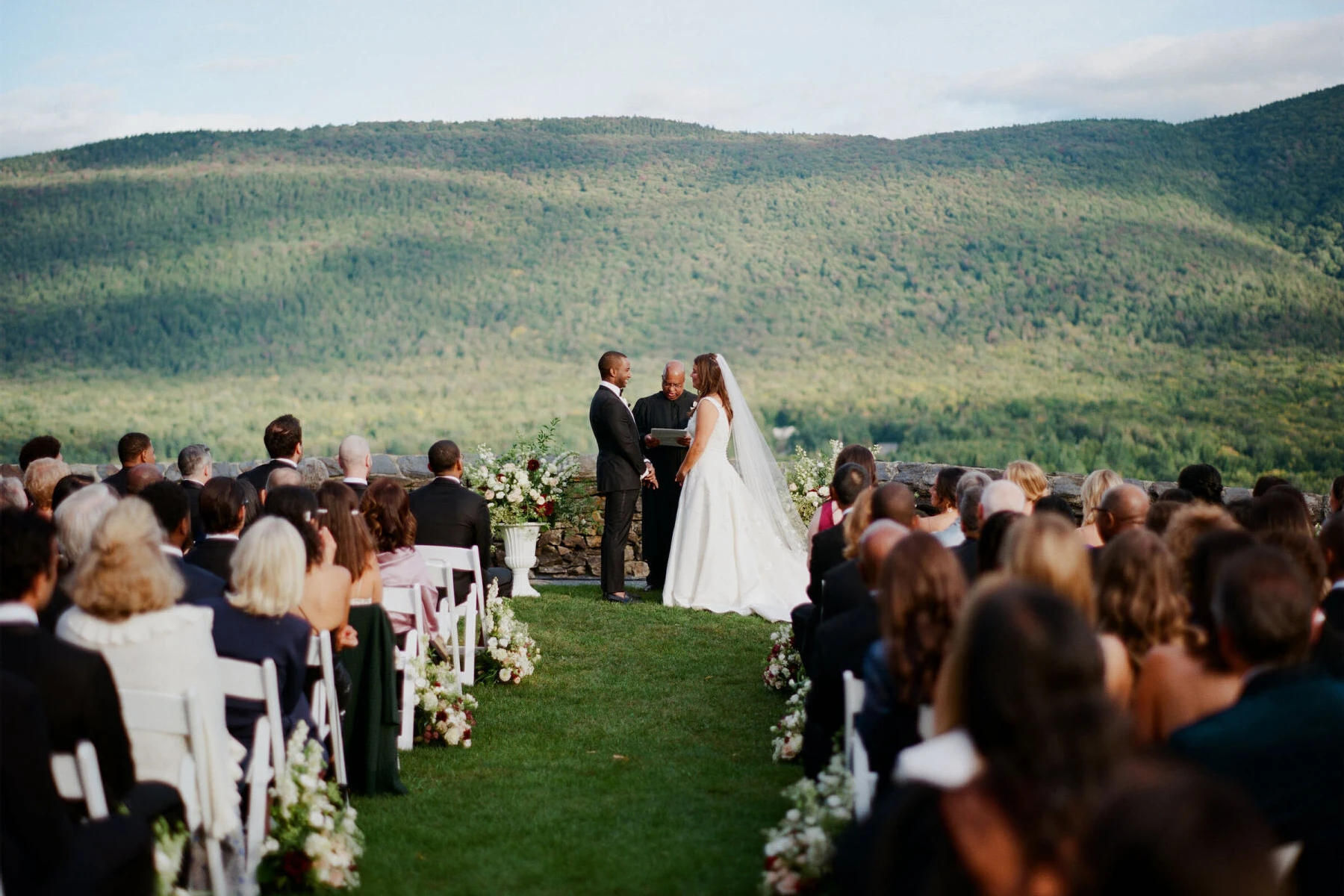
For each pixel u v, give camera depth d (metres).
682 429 8.14
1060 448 69.69
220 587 3.84
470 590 5.78
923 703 2.60
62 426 79.81
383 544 5.02
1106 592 2.71
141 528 2.94
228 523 4.30
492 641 5.89
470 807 4.07
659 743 4.89
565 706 5.48
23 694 2.16
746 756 4.70
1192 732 2.10
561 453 8.19
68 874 2.22
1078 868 1.20
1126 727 1.43
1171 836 1.08
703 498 7.60
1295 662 2.13
